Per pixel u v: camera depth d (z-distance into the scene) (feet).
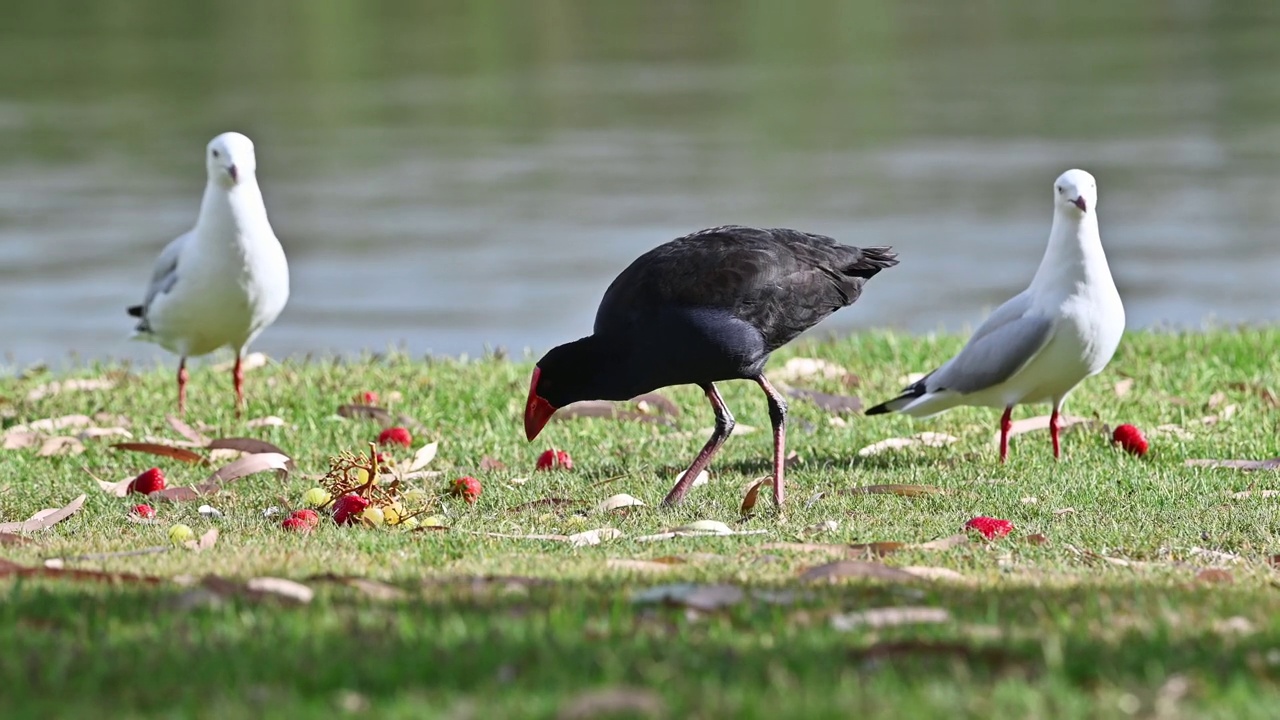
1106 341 37.06
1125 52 169.89
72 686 18.40
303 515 31.58
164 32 198.90
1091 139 122.31
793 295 34.17
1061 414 41.24
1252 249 89.51
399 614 21.26
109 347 72.54
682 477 34.45
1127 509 32.35
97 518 32.60
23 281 85.20
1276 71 150.61
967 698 17.26
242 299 43.62
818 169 114.52
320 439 41.39
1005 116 132.98
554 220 99.76
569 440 40.88
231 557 26.91
